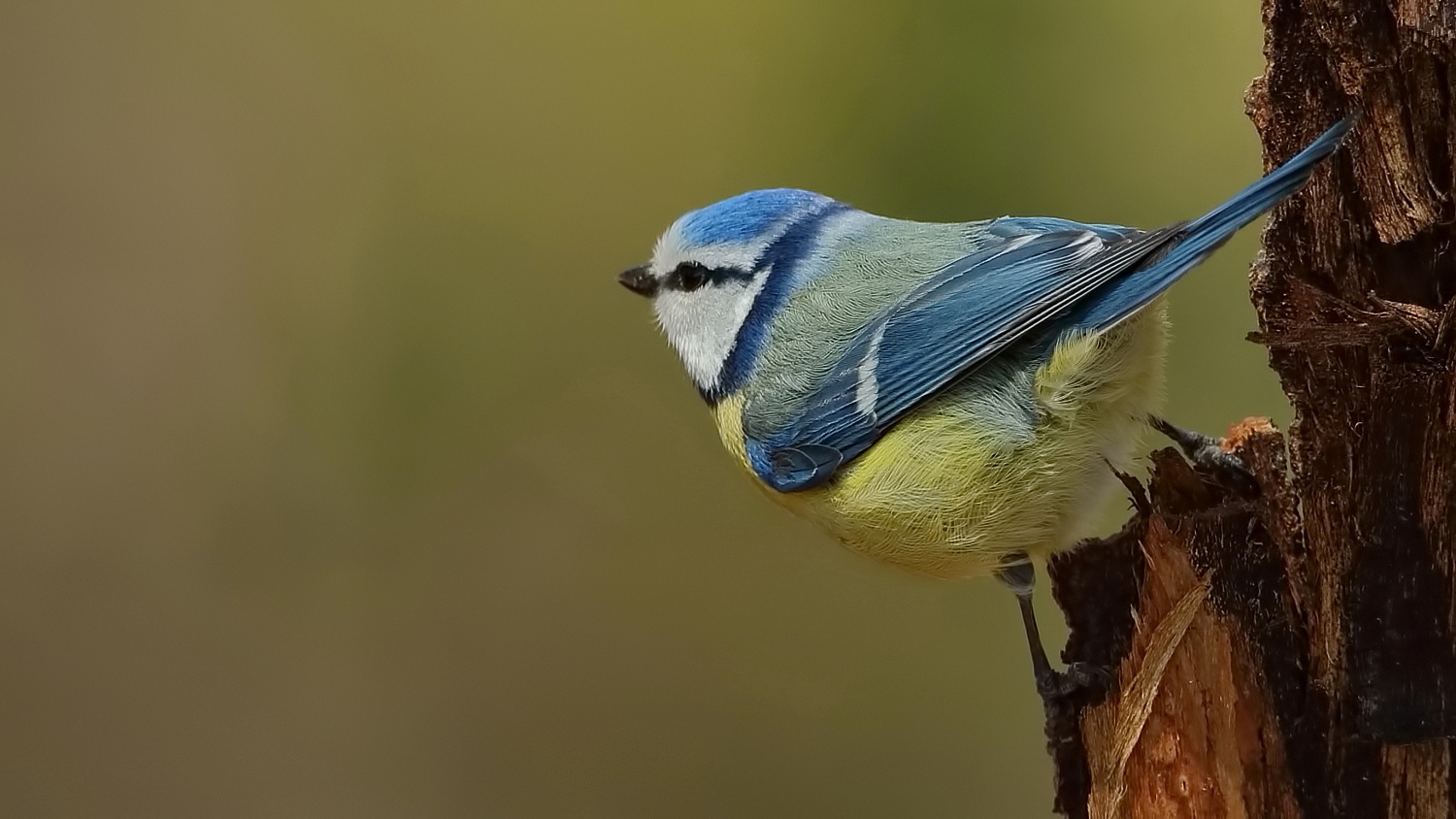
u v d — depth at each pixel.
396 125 10.95
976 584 10.48
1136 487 5.55
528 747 10.62
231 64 11.16
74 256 10.94
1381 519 4.66
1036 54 8.91
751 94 9.91
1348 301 4.65
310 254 10.83
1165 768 5.20
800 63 9.52
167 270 10.90
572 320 10.60
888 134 9.11
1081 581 5.84
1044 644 10.30
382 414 10.38
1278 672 5.00
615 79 10.57
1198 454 5.96
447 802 10.59
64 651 10.52
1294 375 4.85
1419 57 4.45
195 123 11.13
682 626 10.77
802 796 10.49
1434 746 4.71
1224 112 9.01
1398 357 4.60
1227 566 5.12
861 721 10.57
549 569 10.73
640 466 10.66
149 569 10.63
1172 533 5.21
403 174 10.82
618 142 10.59
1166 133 9.05
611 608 10.77
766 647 10.75
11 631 10.48
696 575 10.80
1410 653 4.65
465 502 10.52
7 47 11.49
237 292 10.88
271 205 10.99
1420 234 4.57
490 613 10.68
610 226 10.64
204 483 10.61
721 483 10.73
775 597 10.78
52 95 11.34
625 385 10.61
